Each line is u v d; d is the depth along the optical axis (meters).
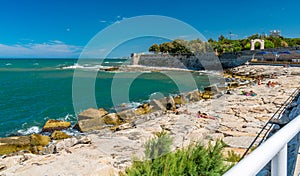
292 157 3.47
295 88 16.38
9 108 17.02
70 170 4.74
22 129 12.04
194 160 3.50
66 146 6.43
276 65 38.22
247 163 1.23
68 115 14.17
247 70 35.59
